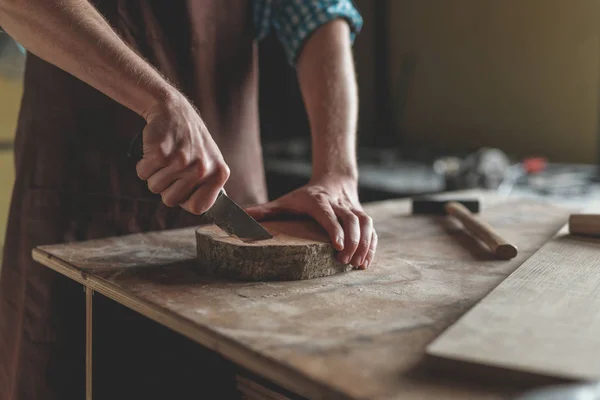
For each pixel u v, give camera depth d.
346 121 1.10
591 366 0.47
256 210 0.94
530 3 2.60
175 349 0.96
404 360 0.53
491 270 0.84
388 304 0.69
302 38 1.20
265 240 0.81
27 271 1.07
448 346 0.51
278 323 0.62
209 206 0.76
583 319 0.58
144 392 0.92
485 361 0.48
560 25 2.51
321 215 0.87
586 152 2.49
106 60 0.76
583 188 1.99
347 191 0.99
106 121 1.07
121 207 1.11
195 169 0.73
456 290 0.74
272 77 3.48
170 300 0.70
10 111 2.12
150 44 1.11
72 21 0.77
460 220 1.14
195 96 1.16
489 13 2.75
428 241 1.02
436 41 3.00
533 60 2.62
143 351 0.91
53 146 1.07
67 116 1.07
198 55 1.15
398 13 3.15
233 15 1.19
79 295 1.04
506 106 2.75
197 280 0.78
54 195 1.08
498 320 0.57
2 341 1.13
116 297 0.75
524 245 0.98
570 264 0.79
